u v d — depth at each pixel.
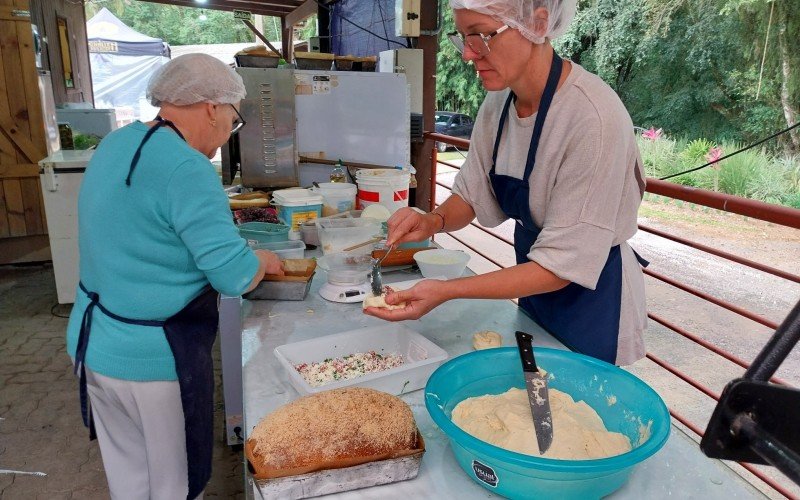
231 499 2.19
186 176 1.28
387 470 0.90
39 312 4.09
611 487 0.87
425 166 4.00
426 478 0.93
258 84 2.91
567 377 1.18
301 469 0.85
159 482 1.55
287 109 3.00
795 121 7.68
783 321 0.49
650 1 8.62
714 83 8.54
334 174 2.96
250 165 3.03
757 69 7.87
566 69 1.28
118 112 14.10
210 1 8.02
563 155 1.25
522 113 1.38
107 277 1.37
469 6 1.13
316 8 7.48
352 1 6.48
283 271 1.77
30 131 4.68
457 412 1.07
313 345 1.36
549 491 0.84
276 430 0.89
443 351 1.33
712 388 3.63
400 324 1.48
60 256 4.02
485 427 1.00
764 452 0.41
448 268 1.86
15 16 4.40
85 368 1.47
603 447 0.95
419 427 1.08
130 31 13.99
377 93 3.15
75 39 8.27
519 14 1.13
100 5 26.03
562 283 1.23
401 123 3.22
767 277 5.77
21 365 3.31
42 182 3.85
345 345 1.40
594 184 1.18
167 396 1.47
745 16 7.79
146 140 1.31
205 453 1.51
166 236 1.33
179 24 29.03
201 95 1.44
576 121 1.21
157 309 1.39
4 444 2.56
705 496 0.90
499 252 6.53
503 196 1.49
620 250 1.45
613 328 1.43
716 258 6.34
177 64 1.42
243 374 1.26
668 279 2.12
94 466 2.42
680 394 3.53
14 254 5.00
